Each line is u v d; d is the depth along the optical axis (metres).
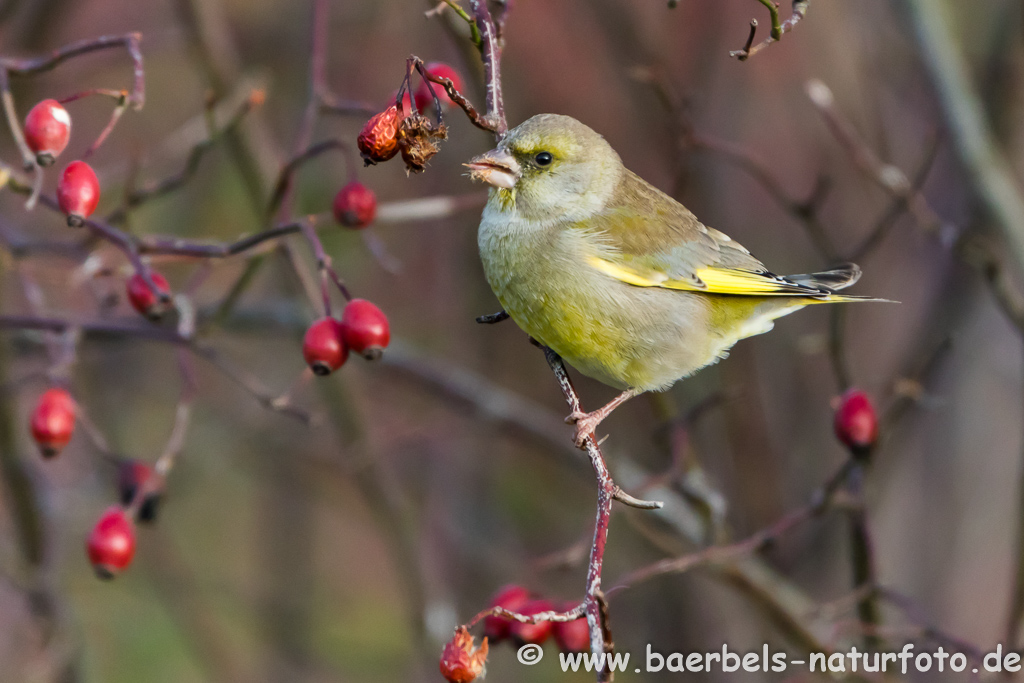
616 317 8.12
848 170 13.43
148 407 13.98
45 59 6.66
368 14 13.92
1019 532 9.47
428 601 11.97
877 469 12.16
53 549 10.34
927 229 9.57
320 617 13.97
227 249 7.35
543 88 13.06
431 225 13.75
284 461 13.95
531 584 13.15
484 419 11.80
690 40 13.42
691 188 12.80
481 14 7.12
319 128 13.38
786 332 13.96
